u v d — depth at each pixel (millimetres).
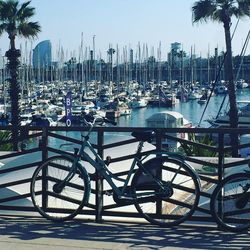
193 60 110500
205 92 88375
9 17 35969
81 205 6375
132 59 107562
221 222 5906
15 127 6734
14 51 36750
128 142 6230
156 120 40375
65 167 6379
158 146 6156
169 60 113375
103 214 6438
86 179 6285
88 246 5488
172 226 6152
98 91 95875
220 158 6031
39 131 6676
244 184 5926
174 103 85562
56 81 105812
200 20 34188
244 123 43125
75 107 68438
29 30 36281
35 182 7062
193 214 6773
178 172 6031
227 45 34562
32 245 5539
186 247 5422
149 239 5707
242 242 5582
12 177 8859
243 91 118812
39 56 107688
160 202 6176
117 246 5480
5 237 5820
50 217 6465
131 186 6117
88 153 6688
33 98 83188
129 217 6484
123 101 83375
